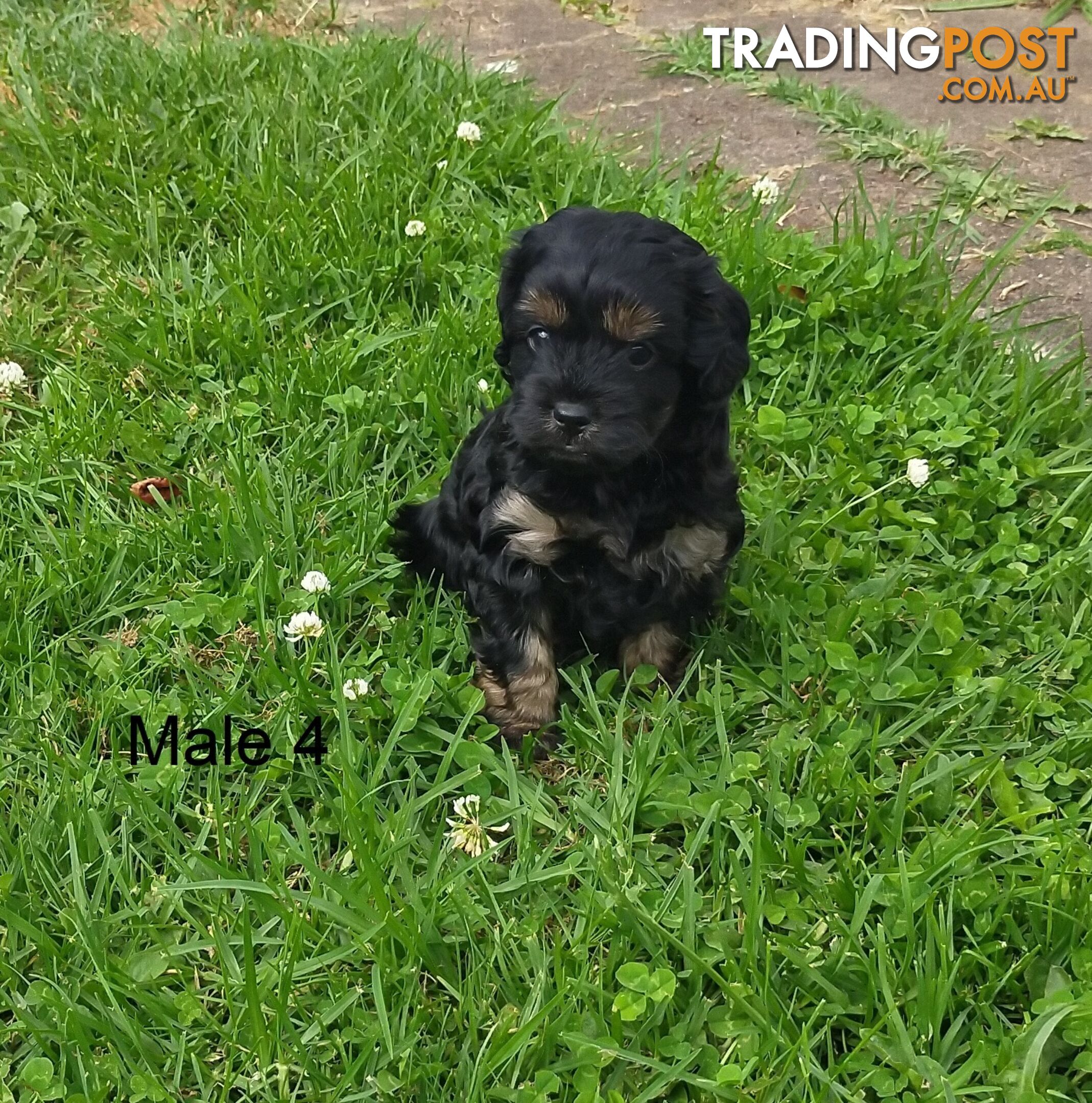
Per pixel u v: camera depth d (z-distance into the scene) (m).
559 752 0.54
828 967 0.42
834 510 0.65
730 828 0.48
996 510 0.66
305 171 0.89
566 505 0.52
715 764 0.51
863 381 0.74
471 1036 0.41
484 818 0.49
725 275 0.77
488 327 0.75
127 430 0.68
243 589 0.58
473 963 0.43
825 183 0.98
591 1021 0.41
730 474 0.54
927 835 0.47
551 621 0.57
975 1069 0.40
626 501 0.52
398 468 0.69
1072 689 0.55
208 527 0.62
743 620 0.60
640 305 0.47
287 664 0.56
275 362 0.72
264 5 1.21
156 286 0.78
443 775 0.49
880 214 0.93
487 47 1.22
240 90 0.99
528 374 0.50
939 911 0.43
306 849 0.47
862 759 0.52
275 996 0.41
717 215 0.85
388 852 0.46
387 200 0.85
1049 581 0.60
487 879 0.47
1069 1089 0.40
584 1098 0.38
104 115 0.94
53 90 0.98
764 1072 0.40
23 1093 0.40
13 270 0.81
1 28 1.09
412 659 0.56
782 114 1.09
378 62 1.03
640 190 0.89
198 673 0.55
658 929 0.43
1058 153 1.03
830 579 0.62
